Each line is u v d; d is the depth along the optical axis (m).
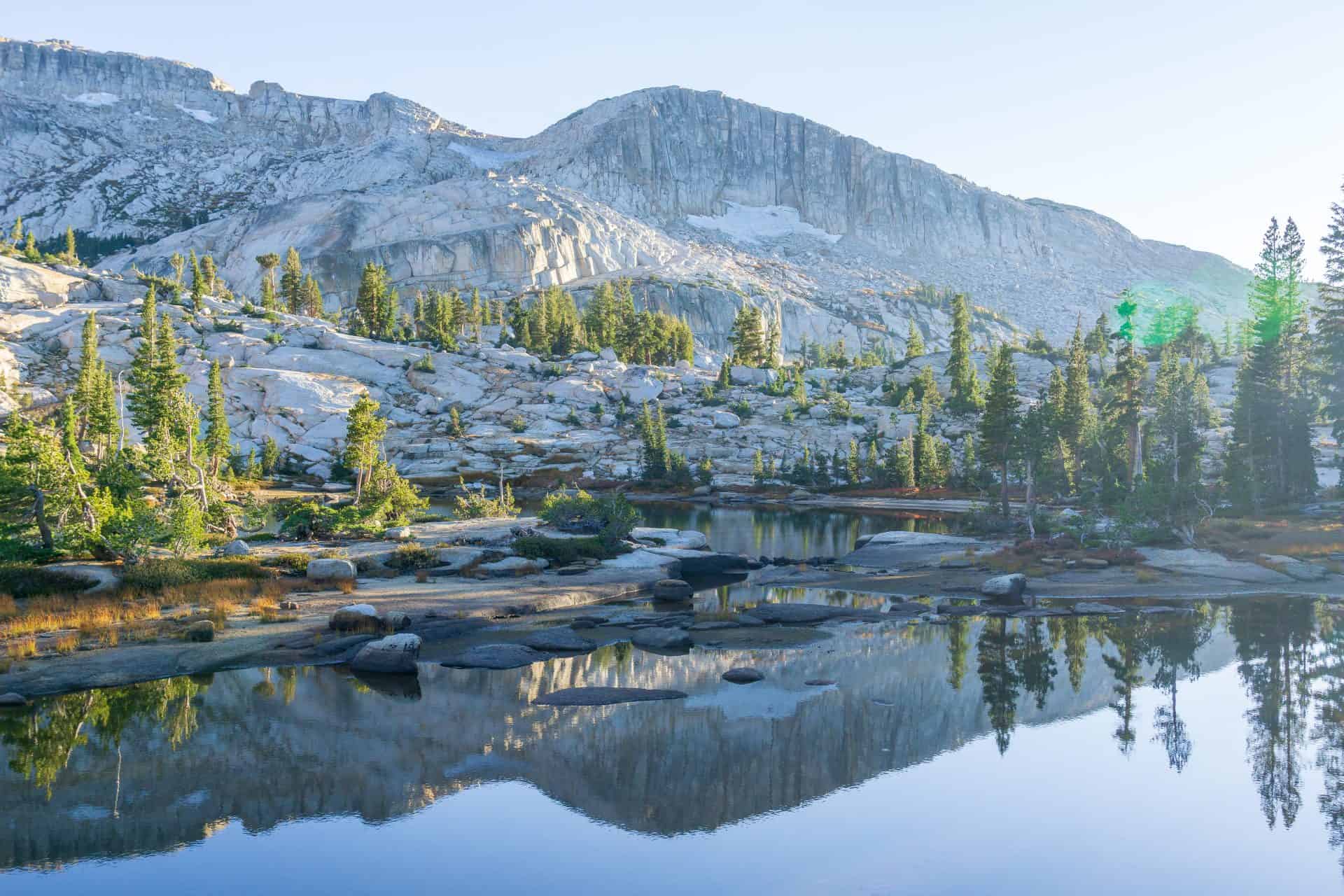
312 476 121.12
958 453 135.75
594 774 19.31
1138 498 56.09
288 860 15.16
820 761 20.23
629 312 192.75
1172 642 33.25
